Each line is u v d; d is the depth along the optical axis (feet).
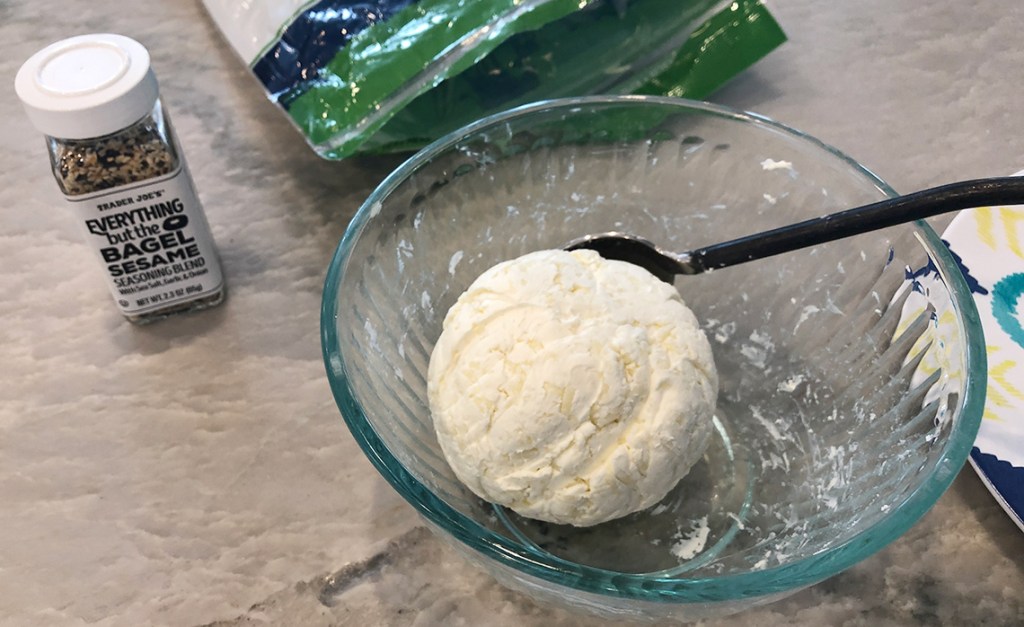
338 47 2.10
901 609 1.62
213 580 1.68
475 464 1.54
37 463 1.86
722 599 1.26
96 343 2.08
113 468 1.85
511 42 2.23
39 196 2.43
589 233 2.09
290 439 1.90
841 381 1.81
